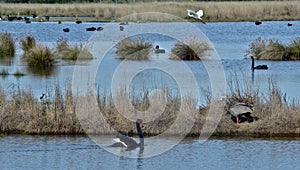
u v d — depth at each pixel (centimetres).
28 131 4838
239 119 4888
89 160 4222
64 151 4391
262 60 9506
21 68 8425
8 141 4616
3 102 5100
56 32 14338
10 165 4081
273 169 4022
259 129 4803
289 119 4850
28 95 5278
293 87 6681
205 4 19988
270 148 4481
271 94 5188
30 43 10119
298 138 4725
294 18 18462
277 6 19362
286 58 9581
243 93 5366
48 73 7912
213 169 4028
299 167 4062
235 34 13950
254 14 18788
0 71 8012
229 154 4353
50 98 5653
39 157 4259
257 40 10294
